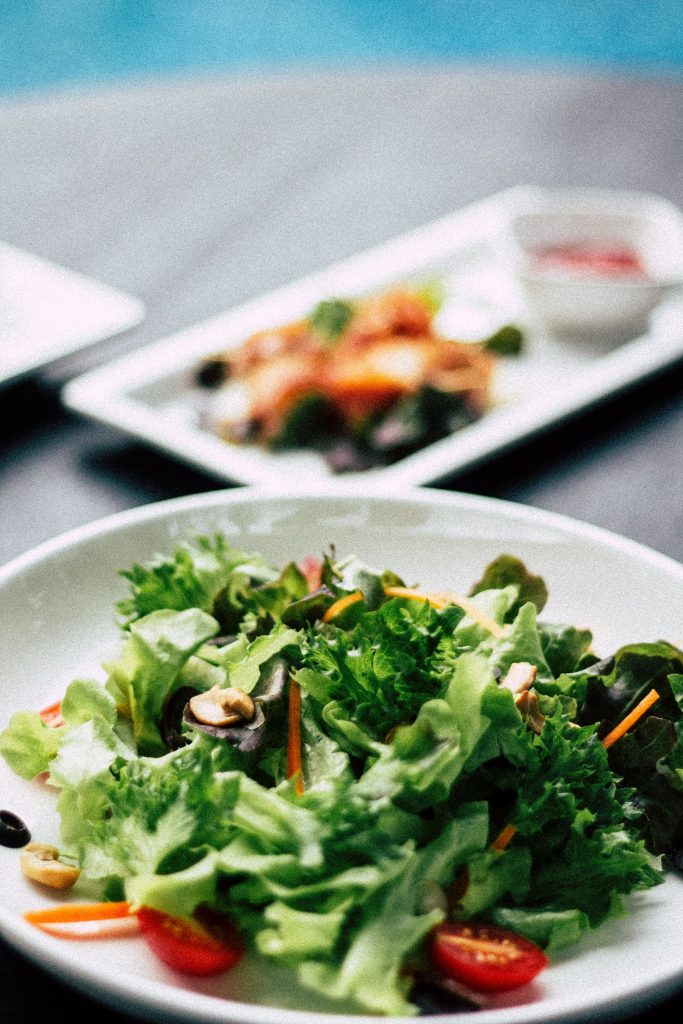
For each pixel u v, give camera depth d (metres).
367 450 0.92
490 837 0.62
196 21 3.29
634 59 3.18
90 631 0.72
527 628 0.66
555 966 0.58
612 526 0.85
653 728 0.65
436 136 1.34
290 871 0.58
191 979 0.57
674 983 0.55
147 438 0.89
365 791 0.59
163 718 0.65
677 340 1.01
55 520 0.85
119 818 0.59
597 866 0.61
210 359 0.97
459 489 0.88
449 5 3.31
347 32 3.31
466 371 0.96
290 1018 0.53
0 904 0.57
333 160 1.29
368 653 0.63
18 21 3.21
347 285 1.09
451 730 0.60
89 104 1.36
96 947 0.58
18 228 1.13
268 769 0.63
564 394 0.94
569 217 1.17
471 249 1.17
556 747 0.62
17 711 0.67
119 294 1.01
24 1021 0.57
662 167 1.30
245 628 0.68
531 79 1.46
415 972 0.57
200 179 1.24
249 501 0.76
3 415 0.93
